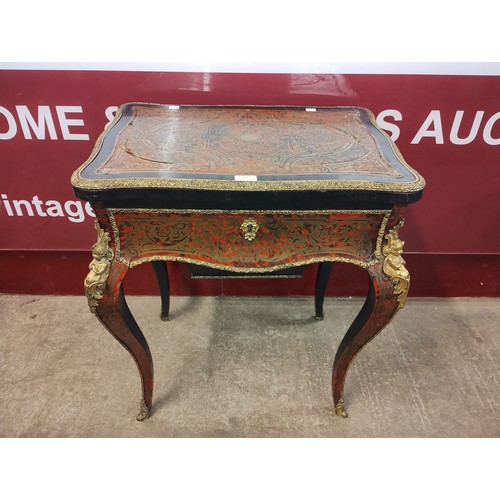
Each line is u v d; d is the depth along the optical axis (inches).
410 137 59.7
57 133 59.5
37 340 64.3
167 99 57.6
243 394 57.1
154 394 56.8
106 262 42.0
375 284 43.2
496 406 56.2
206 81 56.3
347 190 38.0
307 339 65.4
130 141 45.6
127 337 46.6
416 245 67.9
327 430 53.1
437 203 64.4
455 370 61.0
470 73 55.0
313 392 57.6
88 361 61.2
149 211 40.0
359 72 55.5
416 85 56.1
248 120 51.6
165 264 63.1
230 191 37.8
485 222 65.4
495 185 62.6
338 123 51.2
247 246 42.4
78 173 39.0
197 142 45.9
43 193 63.9
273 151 44.3
